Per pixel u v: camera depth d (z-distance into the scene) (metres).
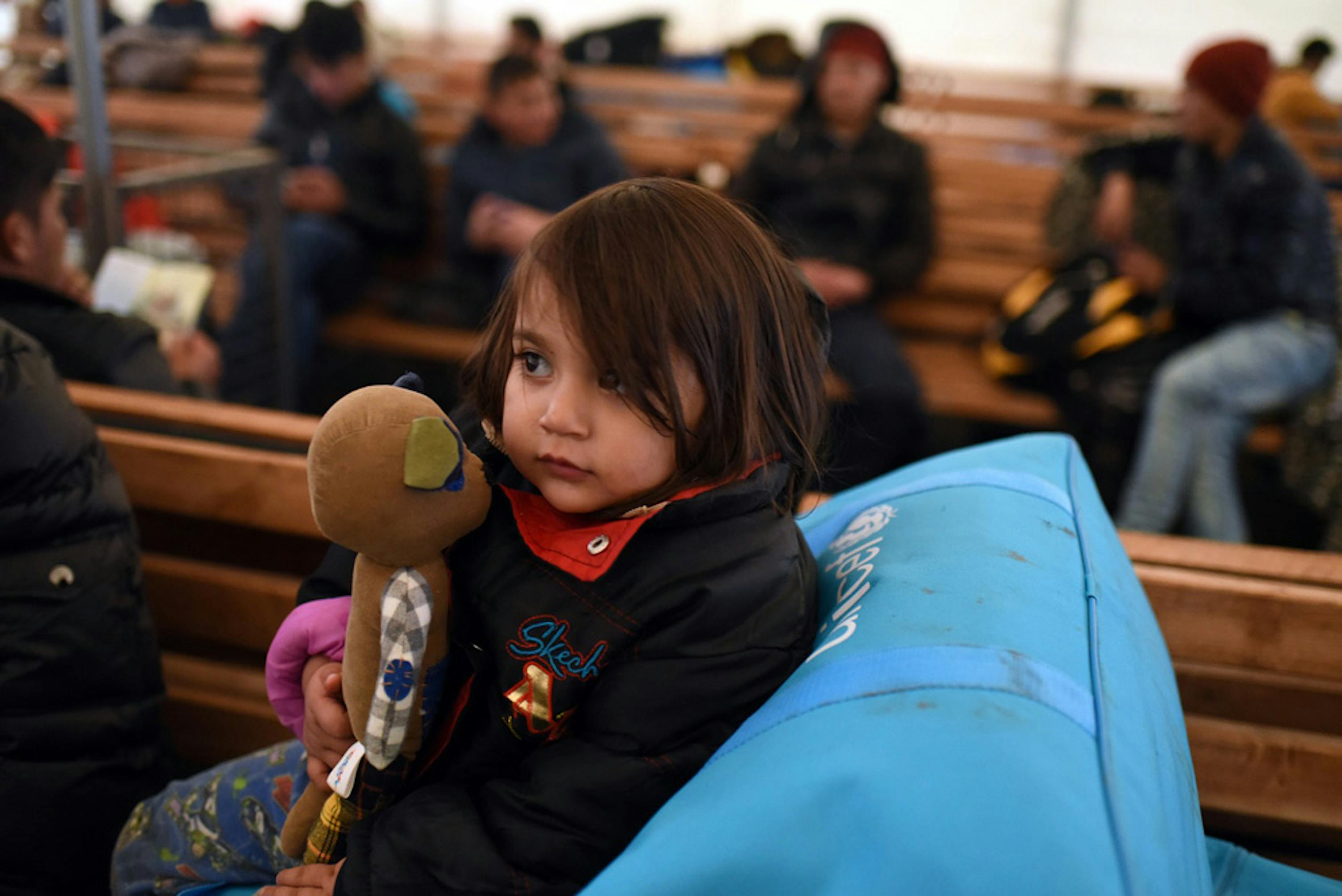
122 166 3.29
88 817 1.07
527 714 0.77
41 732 1.03
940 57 8.38
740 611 0.75
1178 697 0.81
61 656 1.02
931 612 0.72
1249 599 1.04
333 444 0.67
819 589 0.91
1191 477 2.63
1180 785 0.67
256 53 4.53
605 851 0.72
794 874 0.55
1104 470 2.94
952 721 0.59
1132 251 2.91
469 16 8.83
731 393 0.76
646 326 0.70
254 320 2.89
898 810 0.54
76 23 2.03
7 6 3.59
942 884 0.52
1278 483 3.25
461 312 3.56
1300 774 1.05
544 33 5.42
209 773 1.04
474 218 3.46
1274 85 4.51
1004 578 0.77
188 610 1.35
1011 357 3.04
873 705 0.63
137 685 1.10
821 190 3.08
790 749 0.63
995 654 0.66
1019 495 0.95
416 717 0.77
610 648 0.75
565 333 0.71
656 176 0.83
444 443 0.67
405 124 3.74
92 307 1.97
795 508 0.93
